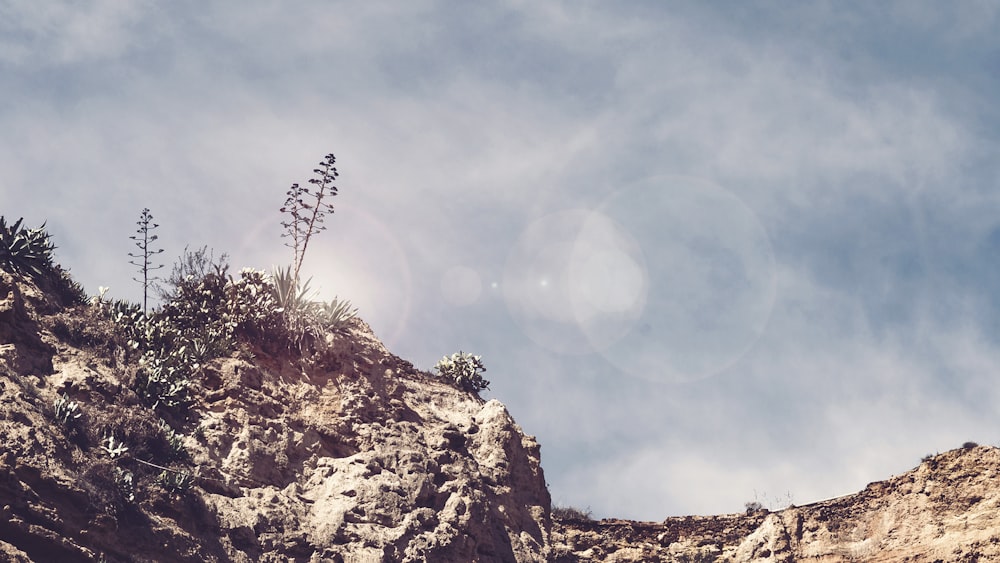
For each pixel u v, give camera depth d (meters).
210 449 35.59
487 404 45.47
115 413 33.06
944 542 39.84
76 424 31.62
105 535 29.61
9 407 29.97
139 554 30.36
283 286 41.69
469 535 39.09
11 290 33.59
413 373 45.81
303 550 34.91
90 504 29.56
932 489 41.56
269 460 36.78
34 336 33.69
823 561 42.50
